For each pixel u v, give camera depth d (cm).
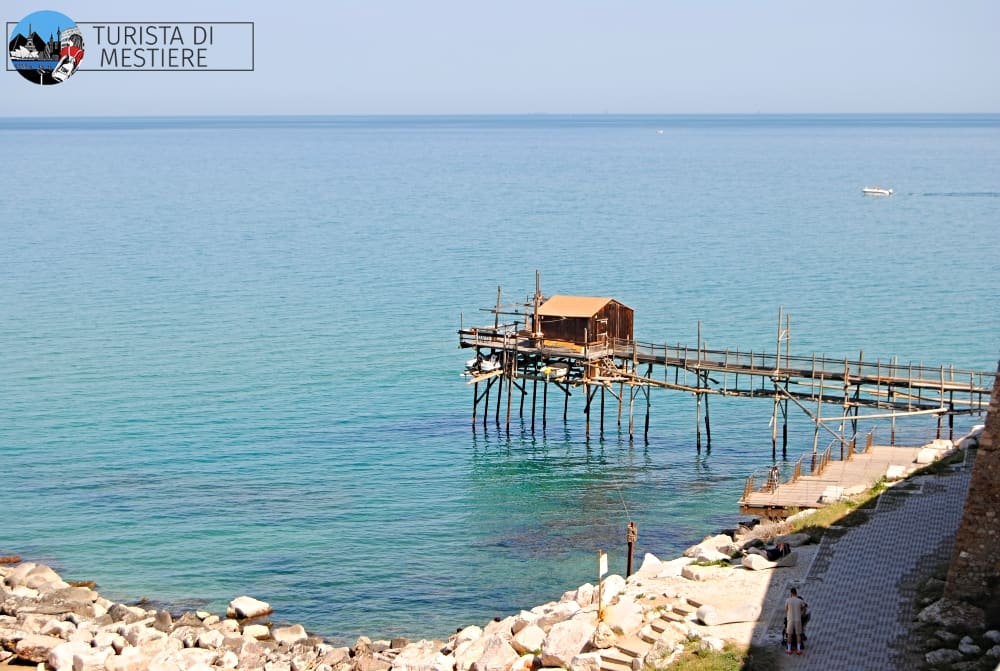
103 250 15588
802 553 4312
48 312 11412
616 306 7688
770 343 9862
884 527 4506
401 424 7862
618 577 4306
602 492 6506
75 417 7850
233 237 17100
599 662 3541
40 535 5788
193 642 4450
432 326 10819
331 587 5194
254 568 5403
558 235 17100
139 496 6356
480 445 7425
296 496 6400
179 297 12281
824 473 5691
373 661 4194
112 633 4438
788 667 3341
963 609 3553
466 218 19425
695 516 6081
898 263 14162
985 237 16462
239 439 7438
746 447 7388
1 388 8581
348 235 17350
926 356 9319
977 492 3591
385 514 6134
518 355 7781
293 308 11700
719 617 3712
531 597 5072
